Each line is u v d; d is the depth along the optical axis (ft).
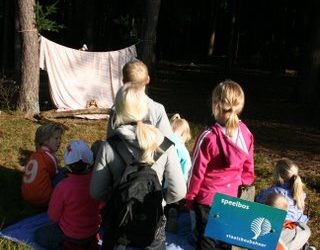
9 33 47.73
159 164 7.55
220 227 7.39
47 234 9.66
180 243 9.98
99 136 17.76
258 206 7.27
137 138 7.31
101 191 7.60
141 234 7.17
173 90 34.40
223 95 8.90
